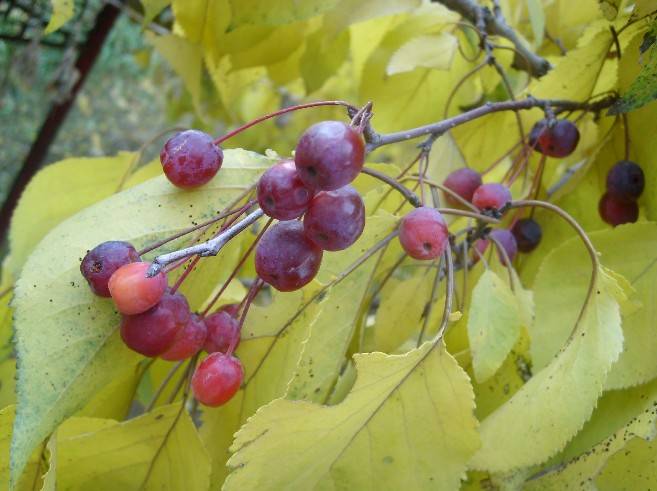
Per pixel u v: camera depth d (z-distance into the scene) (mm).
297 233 129
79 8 354
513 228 210
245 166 162
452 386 137
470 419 138
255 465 135
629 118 190
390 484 141
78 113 717
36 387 130
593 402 144
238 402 166
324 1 199
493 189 173
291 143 499
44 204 230
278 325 166
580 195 212
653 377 162
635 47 184
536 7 218
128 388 183
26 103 494
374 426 140
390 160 544
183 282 156
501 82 293
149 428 158
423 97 253
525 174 205
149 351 134
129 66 682
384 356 132
